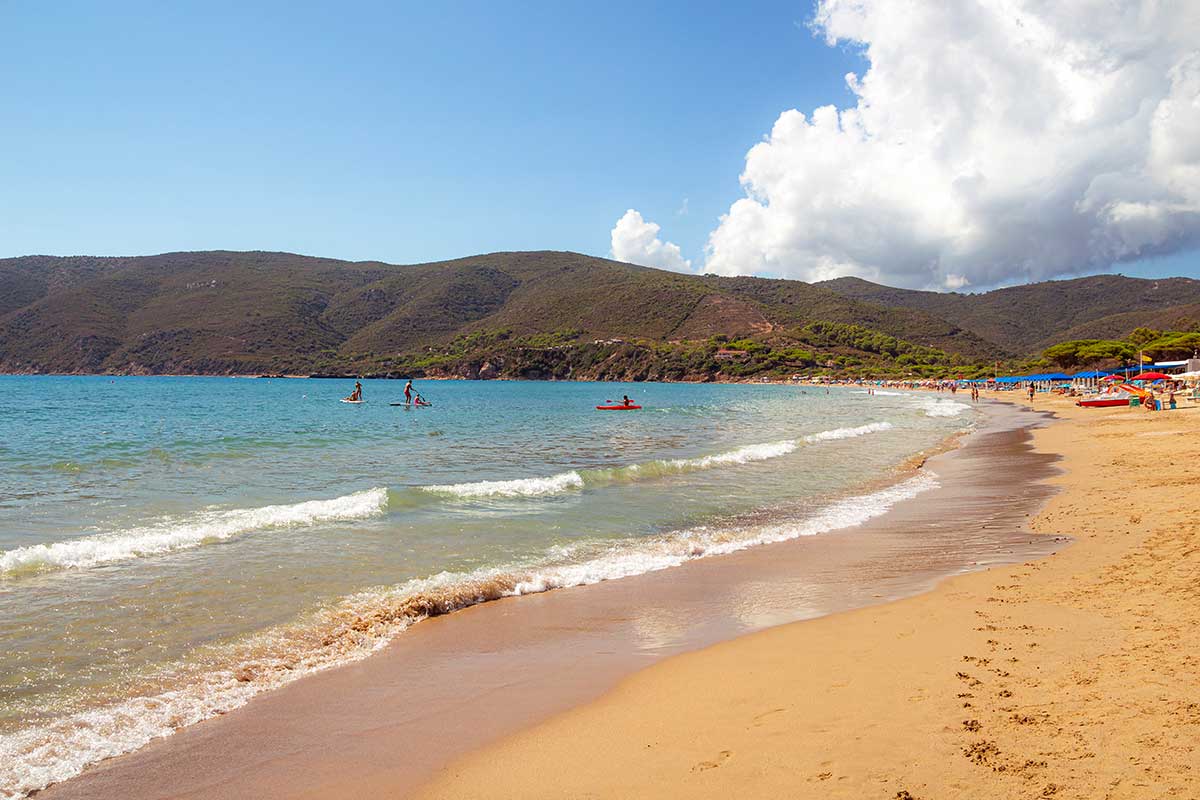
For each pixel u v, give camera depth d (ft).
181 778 14.92
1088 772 12.79
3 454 74.95
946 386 384.47
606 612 26.61
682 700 18.24
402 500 48.91
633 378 570.46
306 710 18.22
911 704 16.65
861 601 27.07
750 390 417.69
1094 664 18.04
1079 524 38.37
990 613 23.68
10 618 24.39
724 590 29.32
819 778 13.56
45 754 15.79
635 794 13.60
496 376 597.11
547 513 45.42
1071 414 149.69
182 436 101.35
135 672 20.31
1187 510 38.24
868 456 77.61
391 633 24.09
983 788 12.63
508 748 16.05
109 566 31.24
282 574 30.35
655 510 46.91
